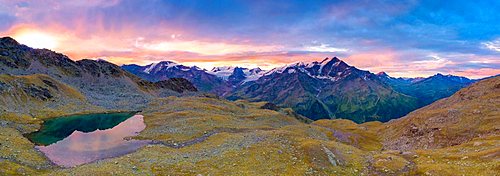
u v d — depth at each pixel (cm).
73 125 13238
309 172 5416
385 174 5700
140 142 9406
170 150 7412
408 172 5672
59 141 9644
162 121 13338
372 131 15225
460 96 16050
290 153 6400
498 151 5878
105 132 11456
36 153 7500
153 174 5247
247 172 5294
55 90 18912
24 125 12206
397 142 11562
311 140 7281
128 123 13562
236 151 6594
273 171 5400
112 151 8244
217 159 6091
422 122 11794
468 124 10206
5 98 14550
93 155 7769
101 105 19762
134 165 5759
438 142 9788
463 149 7238
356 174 5656
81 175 4947
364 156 6894
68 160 7206
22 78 17875
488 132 9094
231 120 13688
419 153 7162
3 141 7906
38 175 5575
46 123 13462
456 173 5128
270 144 6962
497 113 10500
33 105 15862
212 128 11038
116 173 5128
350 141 12250
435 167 5581
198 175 5150
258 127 12681
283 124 15475
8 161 6138
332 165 5947
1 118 12131
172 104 19362
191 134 10062
